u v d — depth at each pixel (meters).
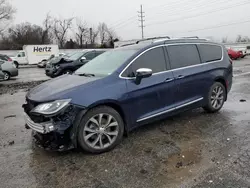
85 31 70.31
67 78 4.07
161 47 4.38
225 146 3.59
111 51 4.78
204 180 2.75
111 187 2.70
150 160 3.27
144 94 3.92
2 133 4.50
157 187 2.67
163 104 4.23
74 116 3.27
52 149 3.29
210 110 5.17
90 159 3.36
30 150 3.71
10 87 10.66
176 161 3.22
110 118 3.59
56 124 3.19
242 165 3.03
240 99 6.57
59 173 3.03
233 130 4.23
